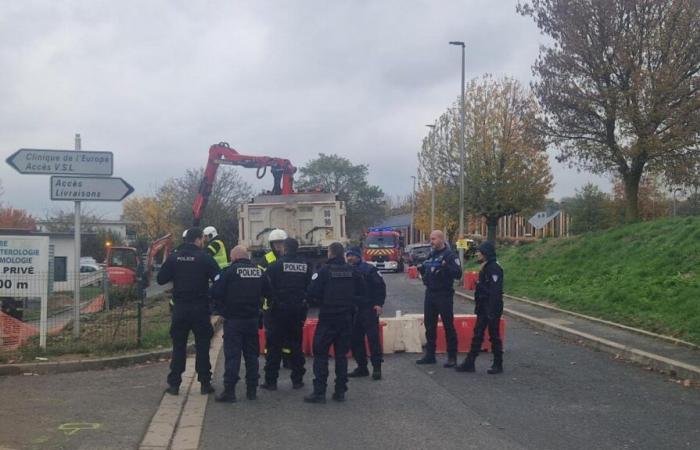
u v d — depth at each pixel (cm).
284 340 912
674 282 1594
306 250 2034
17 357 1050
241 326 841
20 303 1401
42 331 1124
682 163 2509
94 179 1246
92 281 2069
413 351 1196
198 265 860
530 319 1591
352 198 8500
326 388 878
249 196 4484
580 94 2600
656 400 841
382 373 1016
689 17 2428
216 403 827
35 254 1145
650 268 1823
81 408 787
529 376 993
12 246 1140
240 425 727
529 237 6097
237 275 840
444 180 4125
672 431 702
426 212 5325
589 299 1738
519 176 3838
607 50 2566
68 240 3762
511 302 1991
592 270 2142
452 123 4062
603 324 1463
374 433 693
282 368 1066
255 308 848
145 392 877
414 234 7362
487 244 1021
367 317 968
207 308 865
